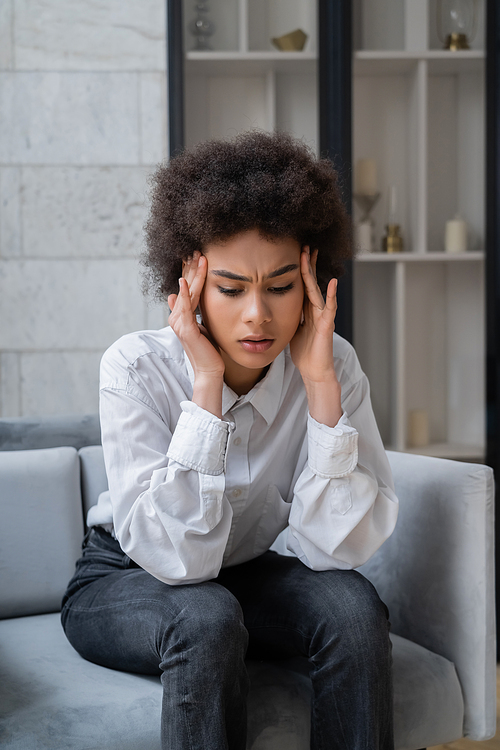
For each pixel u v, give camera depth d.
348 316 2.35
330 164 1.12
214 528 1.04
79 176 2.35
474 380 2.42
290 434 1.19
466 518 1.20
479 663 1.19
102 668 1.10
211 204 0.97
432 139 2.38
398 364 2.39
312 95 2.35
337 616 1.00
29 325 2.36
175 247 1.06
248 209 0.97
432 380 2.41
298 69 2.34
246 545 1.21
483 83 2.38
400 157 2.38
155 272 1.17
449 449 2.41
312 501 1.09
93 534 1.24
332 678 0.98
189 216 0.99
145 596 1.02
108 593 1.09
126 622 1.02
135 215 2.37
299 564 1.16
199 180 1.02
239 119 2.34
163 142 2.36
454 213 2.40
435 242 2.40
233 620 0.93
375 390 2.39
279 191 0.98
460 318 2.41
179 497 1.02
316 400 1.11
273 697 1.08
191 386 1.16
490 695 1.20
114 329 2.38
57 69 2.32
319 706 1.00
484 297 2.41
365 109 2.36
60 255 2.36
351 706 0.97
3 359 2.35
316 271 1.16
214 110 2.33
